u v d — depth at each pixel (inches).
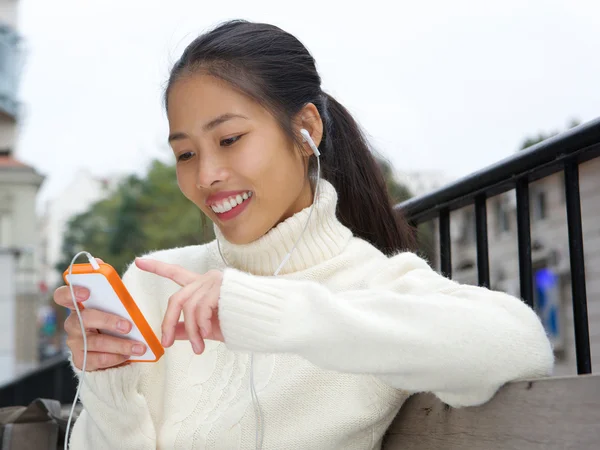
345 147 57.8
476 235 57.6
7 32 1342.3
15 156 1364.4
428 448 43.3
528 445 33.8
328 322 36.4
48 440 62.0
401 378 38.1
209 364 51.3
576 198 45.1
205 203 48.6
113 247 1306.6
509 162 50.6
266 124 47.8
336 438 47.1
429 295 39.3
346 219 58.7
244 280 37.3
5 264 816.9
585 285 44.6
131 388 46.8
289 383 47.7
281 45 50.6
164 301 56.4
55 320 1780.3
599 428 29.4
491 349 36.4
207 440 48.9
